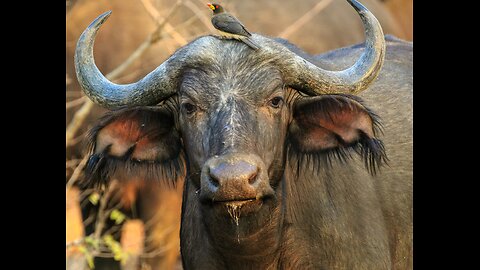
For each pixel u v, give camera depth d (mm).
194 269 20656
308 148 20156
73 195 29359
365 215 21016
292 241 20375
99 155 19969
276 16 37125
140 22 32281
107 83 19734
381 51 19562
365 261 20750
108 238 27297
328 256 20547
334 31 39219
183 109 18953
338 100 19609
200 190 18094
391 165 22172
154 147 20156
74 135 30547
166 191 30828
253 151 17984
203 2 32188
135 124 19859
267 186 17672
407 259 22375
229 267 20047
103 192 30234
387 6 49406
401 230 22078
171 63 19359
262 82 18750
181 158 20234
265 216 19141
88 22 31750
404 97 23172
